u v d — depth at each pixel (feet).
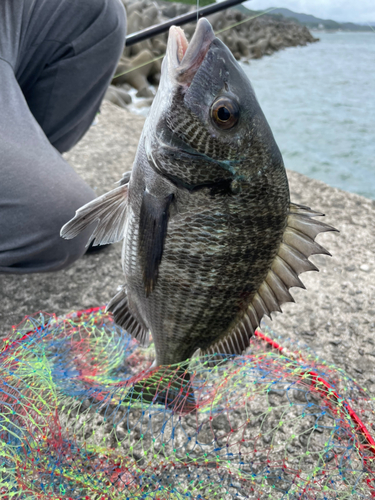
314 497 1.39
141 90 6.64
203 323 1.35
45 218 1.79
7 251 1.80
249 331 1.38
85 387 1.68
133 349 1.94
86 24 2.12
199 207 1.14
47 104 2.28
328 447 1.47
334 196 3.09
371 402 1.73
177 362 1.50
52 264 1.98
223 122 1.06
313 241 1.22
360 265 2.47
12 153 1.75
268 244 1.19
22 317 2.08
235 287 1.26
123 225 1.40
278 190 1.12
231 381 1.73
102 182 3.10
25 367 1.55
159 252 1.19
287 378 1.69
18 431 1.47
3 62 1.89
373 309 2.18
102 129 3.90
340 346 1.98
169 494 1.33
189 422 1.66
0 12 1.90
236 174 1.09
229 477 1.47
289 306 2.20
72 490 1.34
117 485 1.37
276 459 1.53
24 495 1.31
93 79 2.29
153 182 1.16
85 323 1.90
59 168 1.89
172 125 1.10
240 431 1.63
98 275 2.36
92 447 1.44
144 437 1.60
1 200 1.72
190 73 1.07
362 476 1.46
